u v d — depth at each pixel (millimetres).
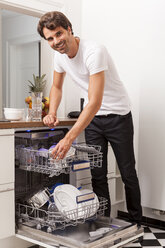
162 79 2432
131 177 2244
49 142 2168
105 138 2266
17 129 1949
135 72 2680
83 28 2998
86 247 1571
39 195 1899
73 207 1932
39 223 1842
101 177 2281
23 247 2068
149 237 2340
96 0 2889
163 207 2457
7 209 1832
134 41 2670
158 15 2420
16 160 1971
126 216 2805
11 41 4352
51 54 2832
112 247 1689
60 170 1880
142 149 2566
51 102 2211
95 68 1812
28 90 4262
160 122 2457
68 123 2166
